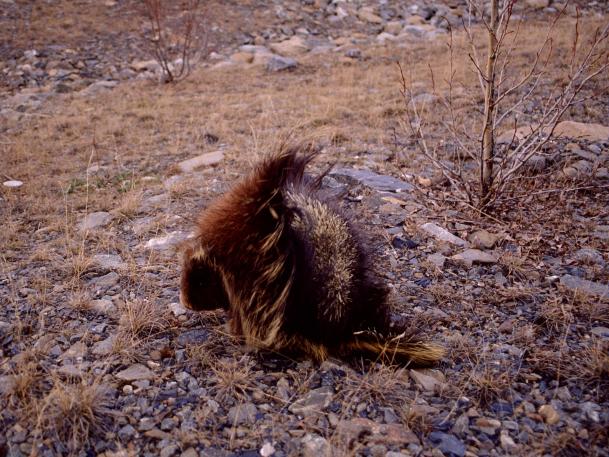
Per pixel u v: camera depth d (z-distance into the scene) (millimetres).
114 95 5332
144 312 1775
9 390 1456
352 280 1525
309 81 5699
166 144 3850
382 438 1354
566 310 1856
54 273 2113
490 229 2420
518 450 1327
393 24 8227
